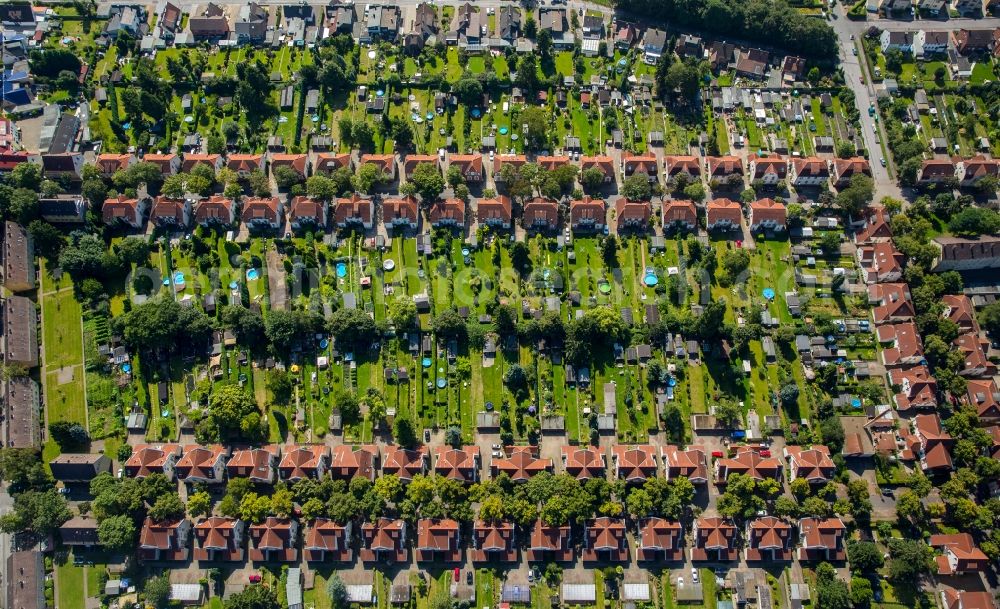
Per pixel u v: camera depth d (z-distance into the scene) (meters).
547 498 167.12
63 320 193.50
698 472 171.50
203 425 180.75
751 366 188.75
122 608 163.88
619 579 167.00
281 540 166.12
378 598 166.12
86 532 168.00
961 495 169.50
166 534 166.50
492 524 167.25
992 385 180.38
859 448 176.25
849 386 185.88
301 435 181.50
